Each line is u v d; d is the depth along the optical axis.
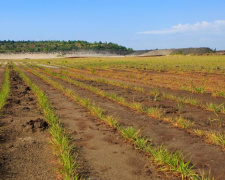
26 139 6.91
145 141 6.21
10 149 6.21
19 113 9.69
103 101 11.98
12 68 39.47
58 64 52.19
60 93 14.48
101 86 17.50
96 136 7.10
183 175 4.73
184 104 11.13
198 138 6.80
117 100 11.82
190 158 5.55
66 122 8.50
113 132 7.42
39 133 7.39
